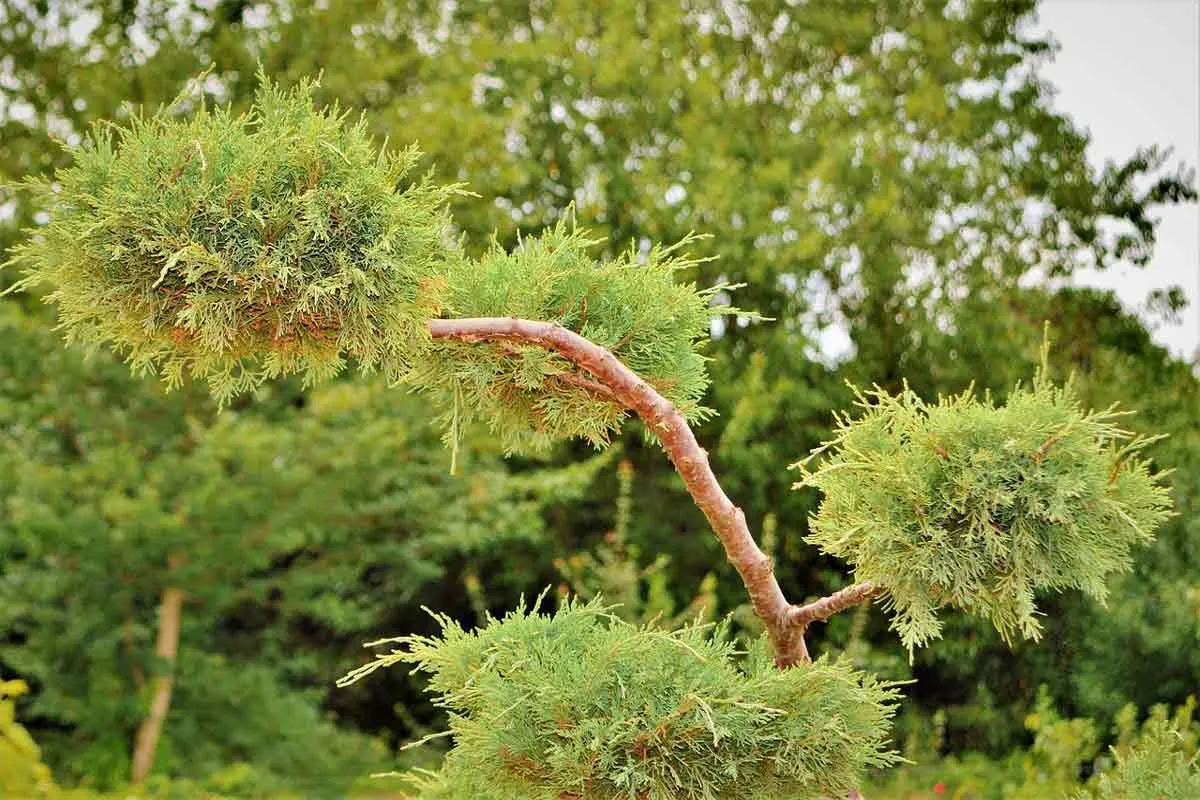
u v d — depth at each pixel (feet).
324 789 29.68
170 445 30.35
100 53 32.99
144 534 28.45
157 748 29.94
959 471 5.87
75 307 5.28
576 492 30.04
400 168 5.48
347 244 5.25
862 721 5.32
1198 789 6.48
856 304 31.76
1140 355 29.12
